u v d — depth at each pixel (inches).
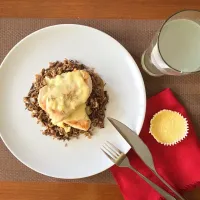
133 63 16.2
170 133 16.8
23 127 16.4
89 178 16.8
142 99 16.2
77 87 15.6
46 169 16.2
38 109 16.4
